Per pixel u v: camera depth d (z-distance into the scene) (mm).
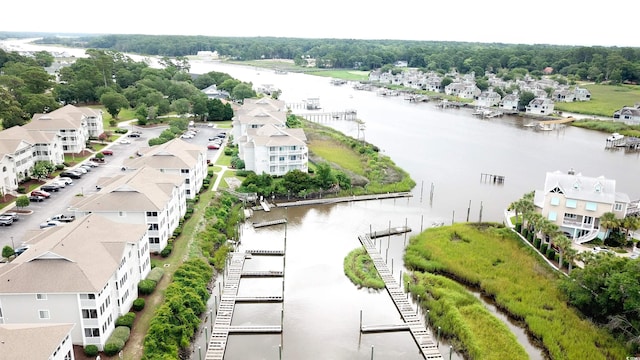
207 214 104062
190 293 72750
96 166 131375
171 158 110688
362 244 99000
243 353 66250
